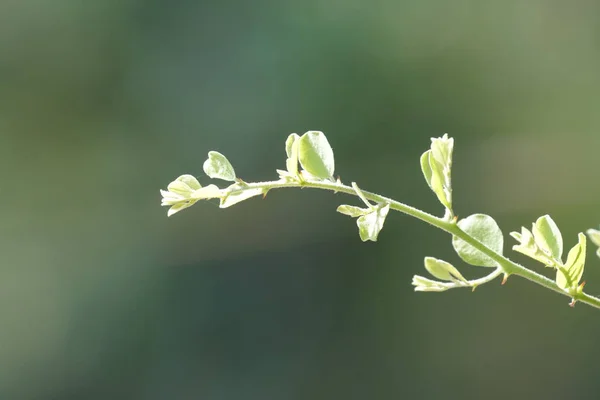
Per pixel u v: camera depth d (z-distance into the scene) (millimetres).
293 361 2104
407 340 2107
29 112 1983
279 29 2059
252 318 2107
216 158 643
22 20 1964
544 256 638
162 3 2025
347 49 2088
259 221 2090
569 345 2014
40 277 2008
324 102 2061
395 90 2107
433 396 2061
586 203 2080
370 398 2086
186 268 2078
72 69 1996
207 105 2025
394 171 2090
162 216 2039
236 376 2076
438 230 2104
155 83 2027
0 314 1962
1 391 1927
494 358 2061
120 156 2029
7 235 1981
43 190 2008
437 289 641
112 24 2012
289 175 642
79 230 2027
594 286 1923
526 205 2115
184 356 2059
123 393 1999
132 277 2043
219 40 2045
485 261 646
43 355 1979
